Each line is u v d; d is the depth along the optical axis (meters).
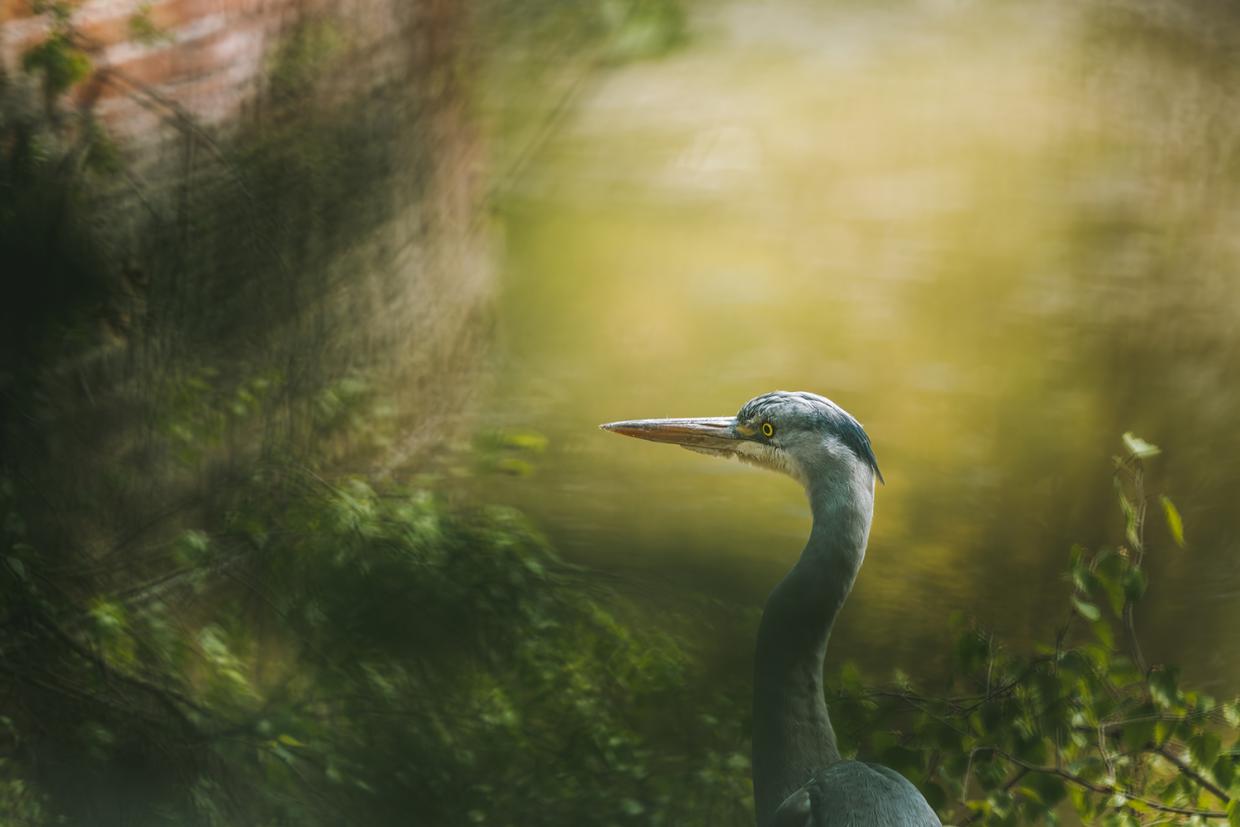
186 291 10.41
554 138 23.31
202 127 10.57
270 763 8.27
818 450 7.21
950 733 7.99
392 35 13.71
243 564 10.20
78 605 8.93
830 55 28.53
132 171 9.84
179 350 10.34
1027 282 19.92
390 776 8.58
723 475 15.27
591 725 9.09
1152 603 12.72
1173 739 9.07
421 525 9.92
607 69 23.39
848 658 12.02
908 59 28.42
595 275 19.75
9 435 8.94
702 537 13.95
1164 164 23.25
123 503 9.77
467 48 16.16
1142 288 19.53
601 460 15.16
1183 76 25.50
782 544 14.02
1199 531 13.77
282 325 11.62
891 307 19.19
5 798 7.70
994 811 7.79
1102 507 14.35
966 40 28.98
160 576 9.93
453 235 15.70
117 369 9.73
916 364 17.62
